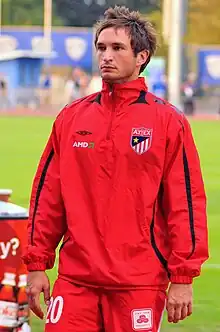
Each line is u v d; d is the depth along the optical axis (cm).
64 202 991
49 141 1024
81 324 969
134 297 962
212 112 10606
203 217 980
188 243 966
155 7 16375
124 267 962
